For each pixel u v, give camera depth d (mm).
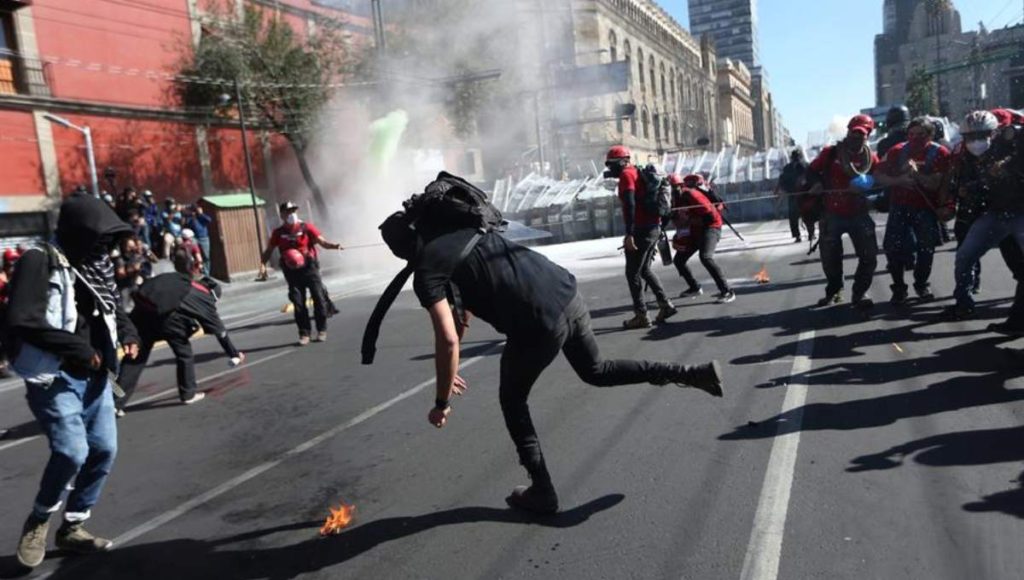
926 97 57750
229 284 17344
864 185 6008
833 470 3244
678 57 73875
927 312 6012
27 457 4840
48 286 2939
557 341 2900
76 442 3031
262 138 23359
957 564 2451
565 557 2760
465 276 2799
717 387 3115
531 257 2918
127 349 3420
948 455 3273
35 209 17188
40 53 17469
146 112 19969
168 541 3264
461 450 4055
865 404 4027
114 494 3928
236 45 21188
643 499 3176
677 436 3867
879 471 3188
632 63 55531
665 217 6598
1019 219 4988
